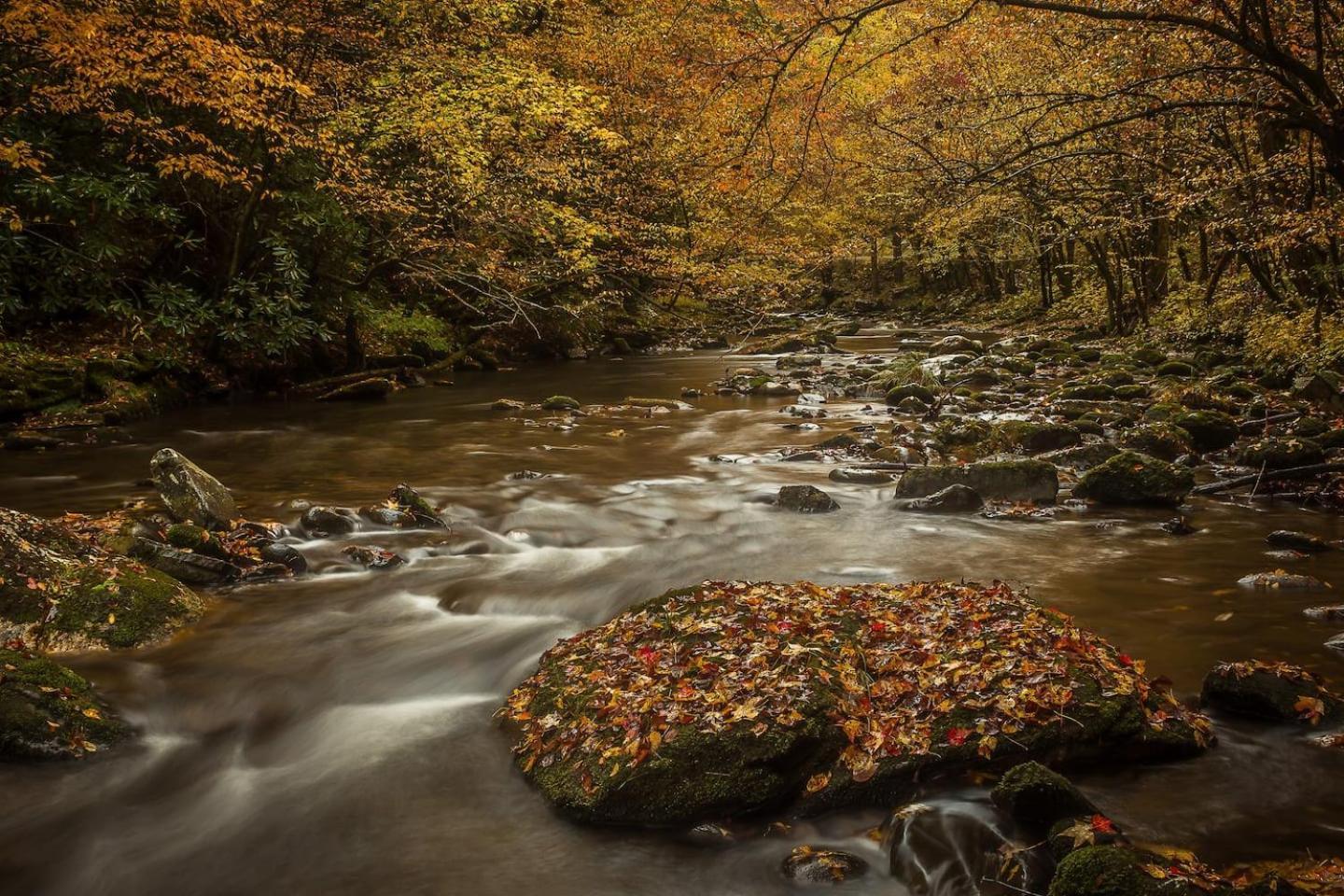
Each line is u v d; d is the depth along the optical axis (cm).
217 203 1686
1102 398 1479
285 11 1524
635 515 903
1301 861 350
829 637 491
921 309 4419
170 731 492
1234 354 1786
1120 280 2544
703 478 1065
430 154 1834
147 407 1485
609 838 393
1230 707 465
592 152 2097
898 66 1240
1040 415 1362
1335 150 803
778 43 789
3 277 1404
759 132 843
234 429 1396
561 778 420
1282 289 1686
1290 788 402
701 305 3281
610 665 494
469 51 1859
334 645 590
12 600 565
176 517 785
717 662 471
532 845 390
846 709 431
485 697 530
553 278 2108
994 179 1023
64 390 1402
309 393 1753
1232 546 756
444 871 375
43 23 1027
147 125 1331
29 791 434
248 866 382
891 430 1305
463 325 2370
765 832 392
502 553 791
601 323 2769
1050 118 1498
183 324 1516
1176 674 509
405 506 875
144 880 374
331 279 1806
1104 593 646
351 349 1889
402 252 1922
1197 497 931
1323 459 964
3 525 598
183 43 1155
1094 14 776
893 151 1075
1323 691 459
